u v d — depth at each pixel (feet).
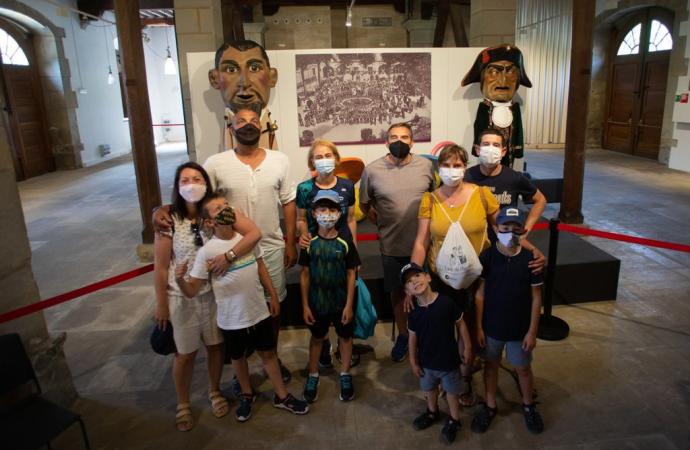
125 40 16.66
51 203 28.25
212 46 20.59
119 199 28.81
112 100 47.47
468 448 8.47
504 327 8.26
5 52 35.19
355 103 17.42
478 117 15.93
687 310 13.10
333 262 9.18
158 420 9.43
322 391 10.12
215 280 8.47
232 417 9.44
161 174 36.83
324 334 9.68
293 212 9.81
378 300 12.94
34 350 9.06
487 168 9.53
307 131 17.48
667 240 18.49
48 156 39.42
